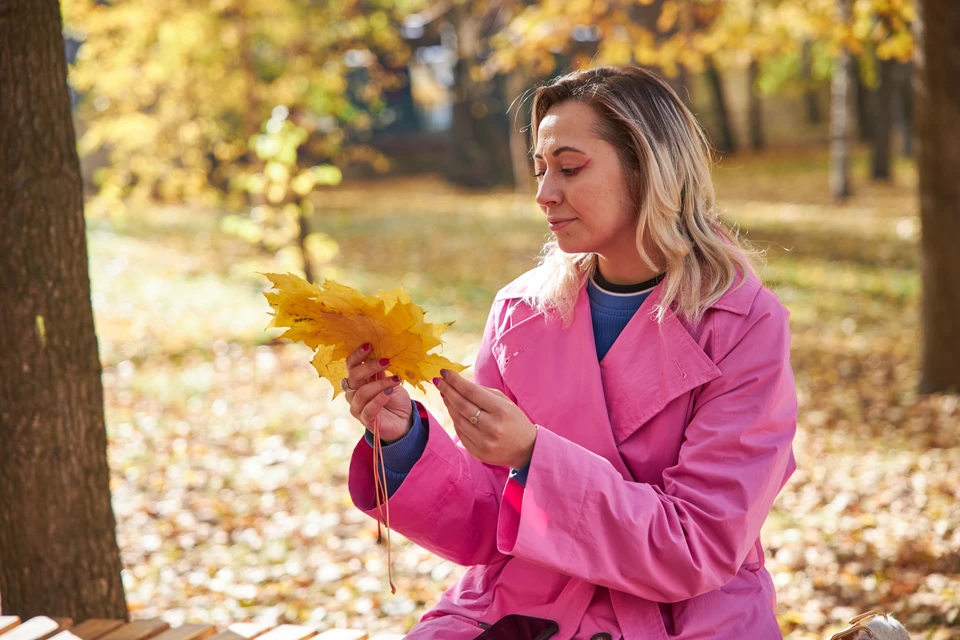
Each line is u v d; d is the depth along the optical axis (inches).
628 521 69.1
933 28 279.1
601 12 398.6
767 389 73.2
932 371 307.6
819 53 824.9
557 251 83.8
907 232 634.2
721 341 74.7
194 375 343.3
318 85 488.4
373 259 595.8
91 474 124.5
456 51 954.7
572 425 78.8
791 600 176.9
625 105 75.0
